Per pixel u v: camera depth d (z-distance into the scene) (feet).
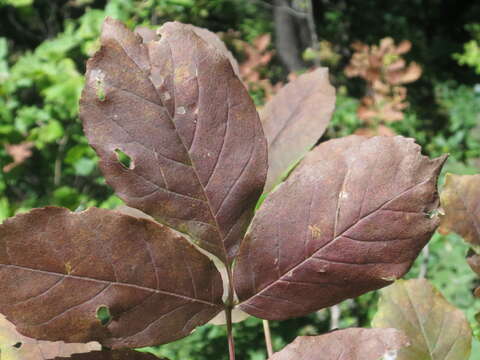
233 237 0.52
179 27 0.52
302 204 0.52
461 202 0.71
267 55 4.91
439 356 0.67
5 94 3.64
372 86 4.43
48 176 4.12
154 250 0.49
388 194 0.51
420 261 4.90
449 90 9.00
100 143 0.50
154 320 0.50
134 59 0.51
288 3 6.48
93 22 3.57
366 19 9.89
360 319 3.94
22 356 0.58
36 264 0.46
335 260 0.52
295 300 0.53
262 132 0.53
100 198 4.16
